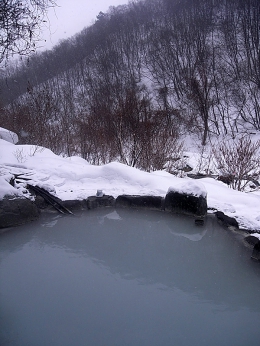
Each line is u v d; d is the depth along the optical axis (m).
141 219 5.10
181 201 5.10
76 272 3.56
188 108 27.41
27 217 5.02
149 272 3.53
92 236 4.55
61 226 4.91
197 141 22.50
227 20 41.72
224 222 4.64
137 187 5.98
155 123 8.68
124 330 2.62
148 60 42.88
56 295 3.11
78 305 2.95
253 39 35.88
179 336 2.55
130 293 3.13
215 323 2.69
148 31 51.38
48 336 2.56
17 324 2.71
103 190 5.95
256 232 4.23
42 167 6.63
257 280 3.32
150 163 8.03
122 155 8.35
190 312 2.84
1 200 4.86
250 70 30.67
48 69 42.69
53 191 5.67
